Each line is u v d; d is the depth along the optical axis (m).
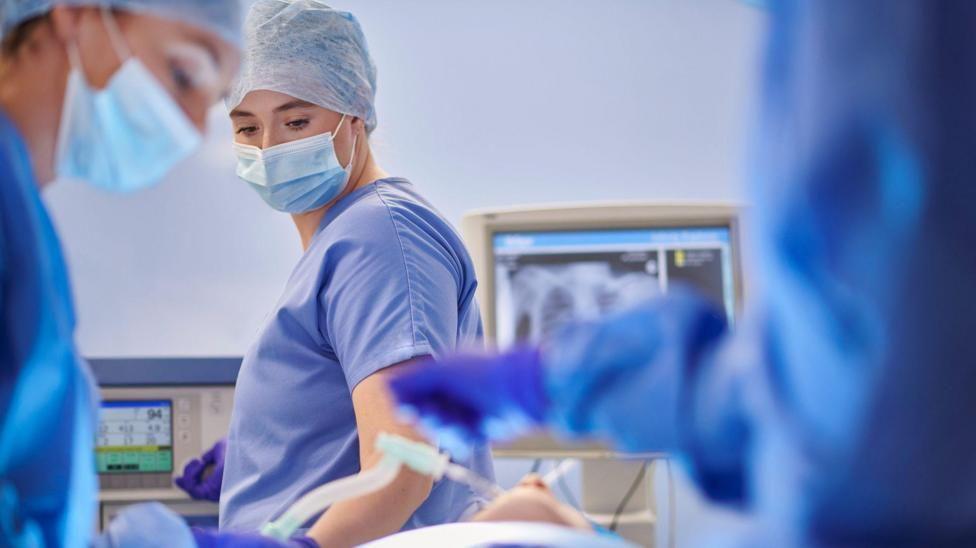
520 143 2.97
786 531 0.59
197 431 1.98
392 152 2.96
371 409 1.36
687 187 2.95
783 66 0.58
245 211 2.91
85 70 0.82
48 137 0.83
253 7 1.56
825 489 0.56
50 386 0.76
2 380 0.75
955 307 0.53
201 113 0.88
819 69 0.55
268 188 1.58
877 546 0.56
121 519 0.90
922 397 0.53
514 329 2.22
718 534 0.64
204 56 0.85
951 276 0.53
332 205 1.63
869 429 0.54
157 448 1.97
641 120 2.96
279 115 1.56
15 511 0.73
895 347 0.53
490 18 2.99
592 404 0.68
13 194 0.76
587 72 2.97
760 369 0.60
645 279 2.22
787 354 0.58
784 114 0.58
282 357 1.49
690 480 0.66
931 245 0.53
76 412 0.78
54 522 0.76
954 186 0.53
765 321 0.59
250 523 1.45
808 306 0.56
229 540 0.95
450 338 1.45
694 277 2.22
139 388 1.97
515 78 2.98
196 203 2.91
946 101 0.53
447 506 1.48
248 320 2.90
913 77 0.53
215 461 1.96
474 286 1.59
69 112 0.82
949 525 0.55
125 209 2.90
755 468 0.62
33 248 0.76
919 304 0.53
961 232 0.53
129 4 0.81
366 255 1.44
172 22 0.83
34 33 0.82
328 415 1.47
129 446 1.97
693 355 0.66
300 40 1.54
